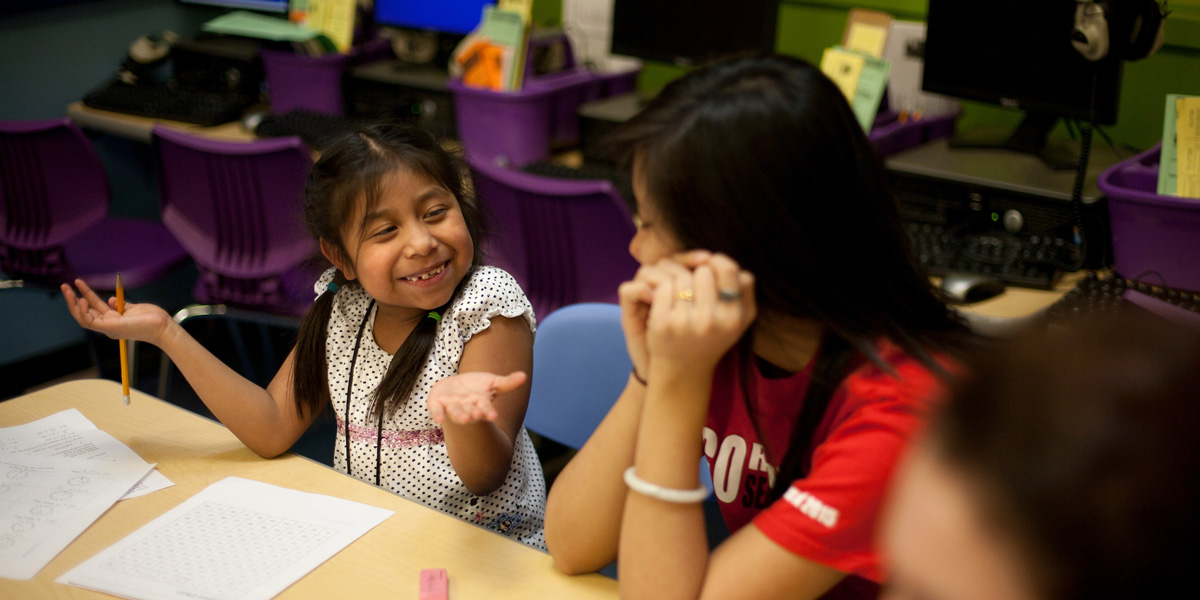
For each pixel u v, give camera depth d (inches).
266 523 39.1
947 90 80.9
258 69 111.3
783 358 34.3
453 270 45.6
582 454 36.1
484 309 46.9
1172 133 62.5
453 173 47.4
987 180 71.7
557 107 97.0
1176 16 76.5
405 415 47.1
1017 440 12.4
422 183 44.2
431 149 46.2
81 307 45.3
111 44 113.2
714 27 93.1
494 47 93.1
